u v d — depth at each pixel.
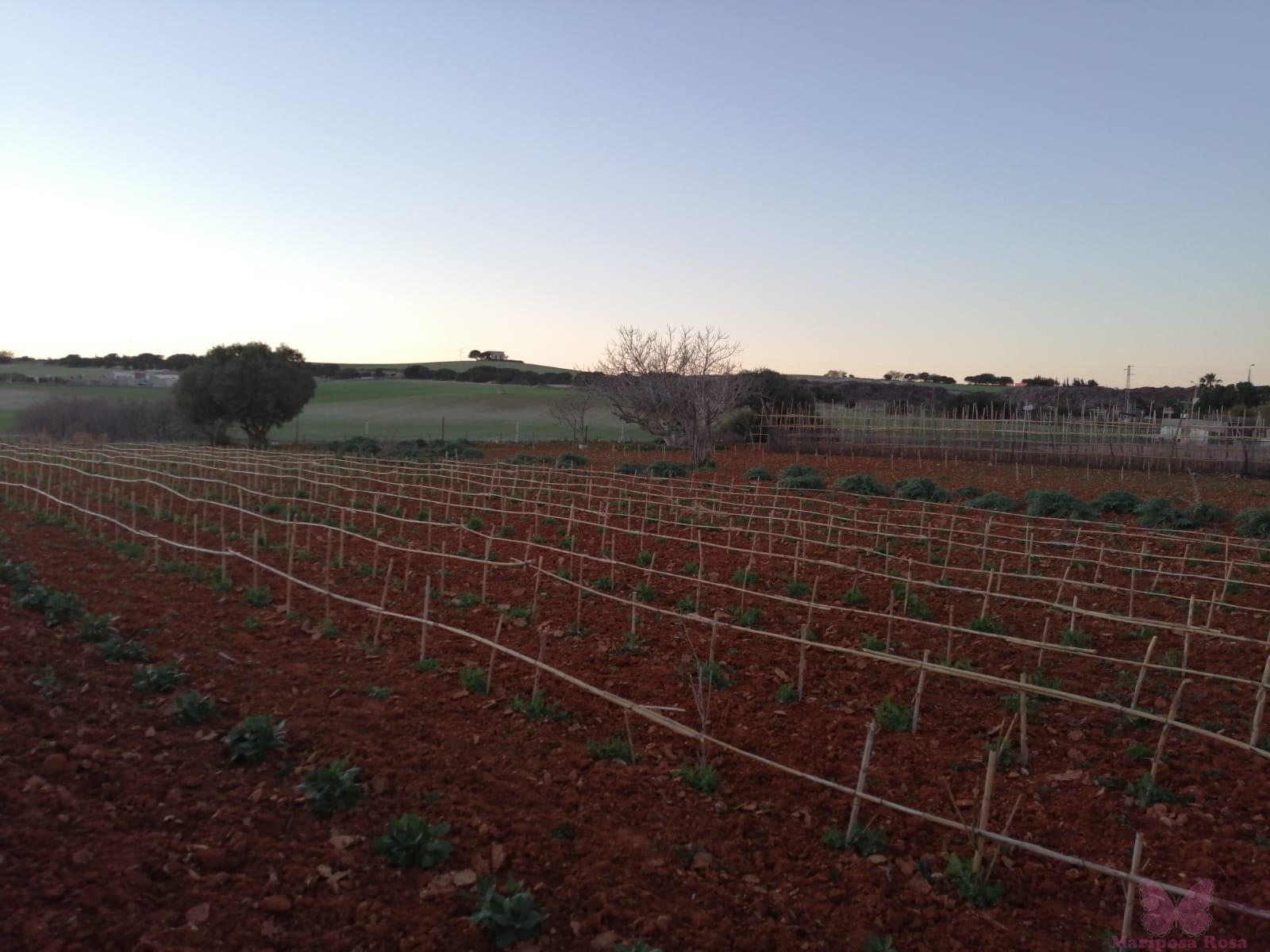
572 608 10.19
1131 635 9.65
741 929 4.20
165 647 7.89
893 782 5.90
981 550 14.70
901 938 4.24
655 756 6.16
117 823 4.54
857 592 10.98
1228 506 20.19
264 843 4.51
